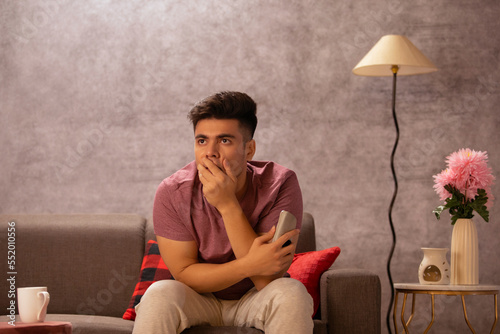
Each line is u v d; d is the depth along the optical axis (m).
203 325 1.66
